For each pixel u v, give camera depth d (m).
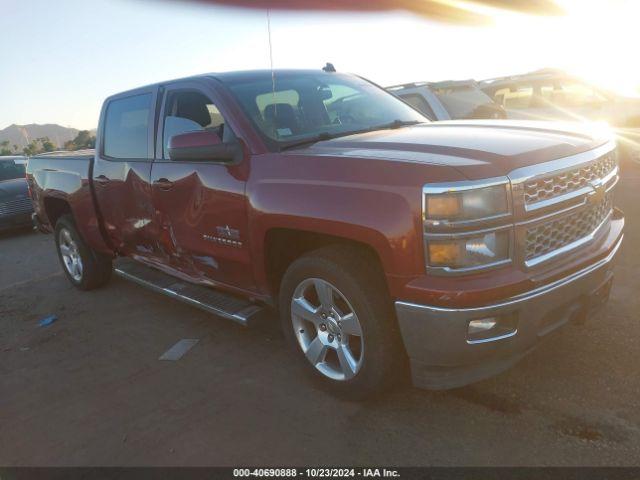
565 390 3.00
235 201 3.34
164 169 3.95
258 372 3.61
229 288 3.80
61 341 4.59
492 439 2.67
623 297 4.11
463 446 2.65
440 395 3.09
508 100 10.53
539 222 2.60
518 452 2.56
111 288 5.85
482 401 2.99
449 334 2.49
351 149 3.04
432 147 2.80
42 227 6.41
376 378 2.86
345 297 2.87
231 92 3.67
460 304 2.44
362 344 2.86
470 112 8.27
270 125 3.49
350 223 2.68
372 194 2.63
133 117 4.48
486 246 2.48
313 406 3.13
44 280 6.61
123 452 2.91
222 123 3.60
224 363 3.80
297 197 2.93
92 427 3.20
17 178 11.34
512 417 2.82
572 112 9.68
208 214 3.58
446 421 2.85
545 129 3.21
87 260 5.59
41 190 5.86
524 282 2.52
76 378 3.87
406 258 2.53
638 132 8.77
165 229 4.10
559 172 2.68
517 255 2.54
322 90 4.08
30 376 4.00
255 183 3.21
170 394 3.46
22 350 4.50
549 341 3.53
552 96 9.94
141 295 5.54
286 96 3.83
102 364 4.04
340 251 2.90
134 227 4.51
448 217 2.42
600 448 2.53
